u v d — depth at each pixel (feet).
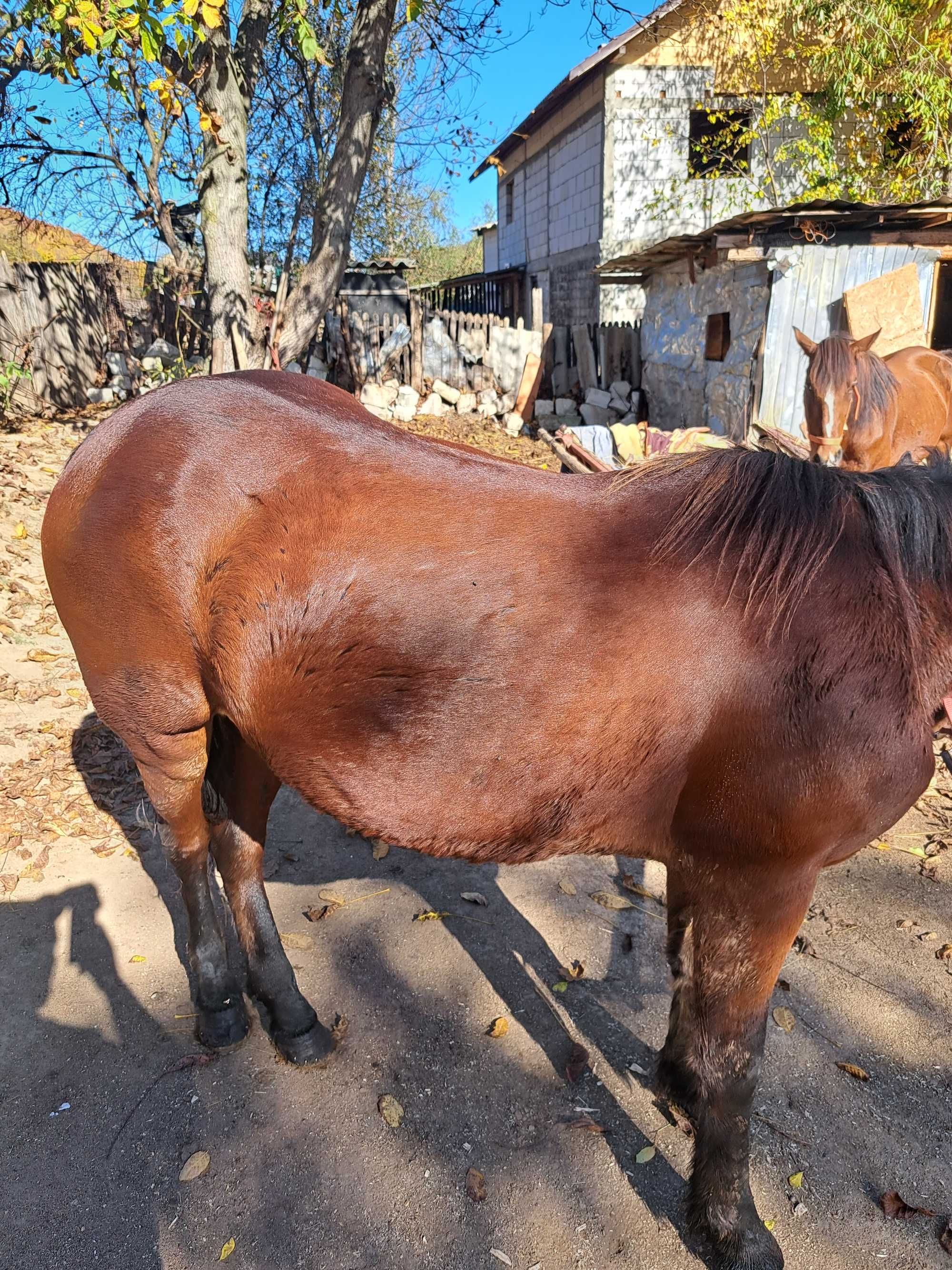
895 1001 8.43
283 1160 6.75
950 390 23.61
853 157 39.42
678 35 42.63
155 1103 7.20
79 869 10.02
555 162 54.29
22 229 31.58
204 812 7.57
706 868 5.60
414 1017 8.20
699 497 5.54
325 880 10.26
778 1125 7.13
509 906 9.86
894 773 5.20
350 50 22.17
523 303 64.03
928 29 34.86
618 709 5.23
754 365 29.84
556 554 5.43
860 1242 6.23
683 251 33.73
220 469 6.03
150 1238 6.15
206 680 6.46
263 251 36.76
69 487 6.72
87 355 31.42
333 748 5.72
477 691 5.28
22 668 13.82
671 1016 7.00
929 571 5.40
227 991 7.84
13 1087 7.27
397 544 5.48
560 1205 6.47
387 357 36.76
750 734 5.16
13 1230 6.15
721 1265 5.94
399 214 55.06
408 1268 6.00
